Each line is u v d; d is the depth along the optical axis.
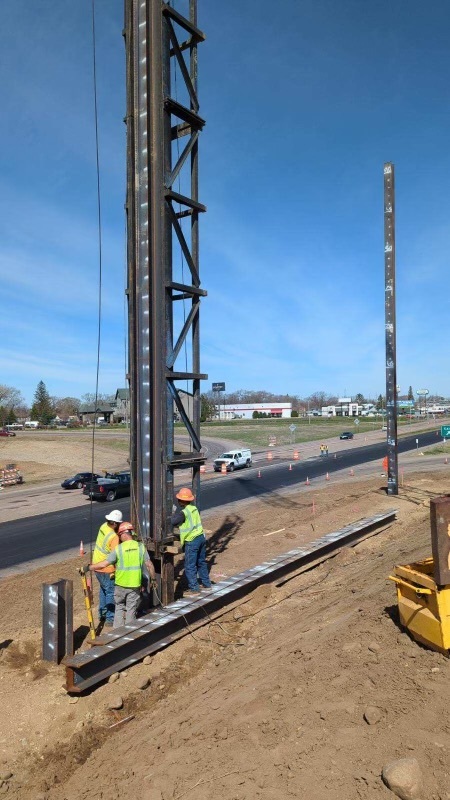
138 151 9.55
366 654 6.48
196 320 10.12
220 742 5.29
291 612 9.24
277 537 14.86
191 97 10.00
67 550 18.41
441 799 4.07
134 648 7.65
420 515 17.03
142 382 9.48
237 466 42.62
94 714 6.45
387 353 20.64
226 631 8.73
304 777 4.51
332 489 26.55
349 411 172.88
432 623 6.08
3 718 6.38
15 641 8.54
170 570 9.23
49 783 5.30
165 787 4.78
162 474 9.23
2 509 30.19
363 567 11.36
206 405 131.88
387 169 19.56
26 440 75.81
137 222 9.55
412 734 4.82
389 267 19.92
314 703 5.59
